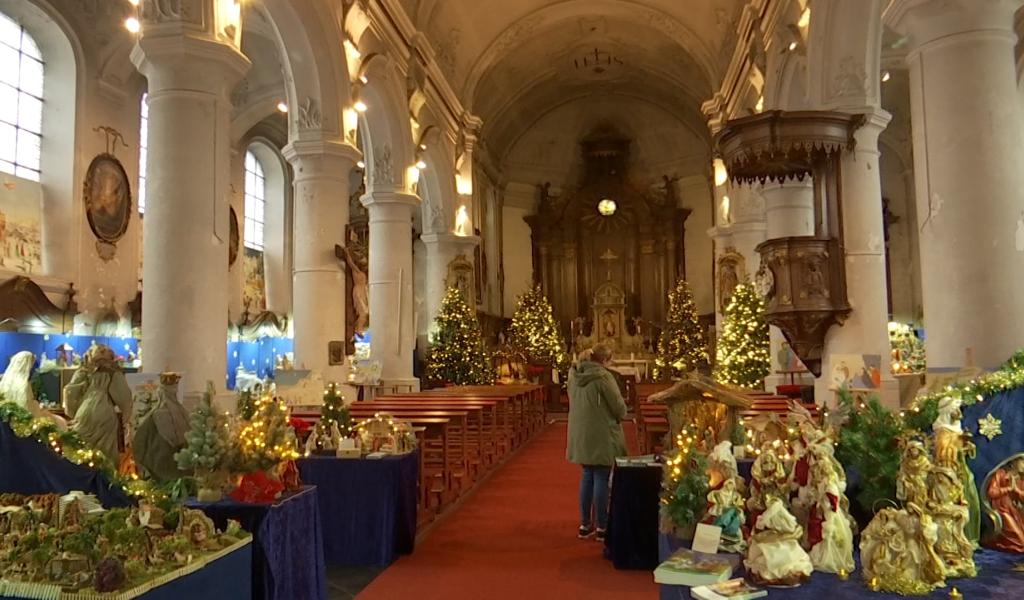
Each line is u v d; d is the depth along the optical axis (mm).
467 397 13055
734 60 18219
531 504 9117
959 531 3566
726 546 3855
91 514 3725
